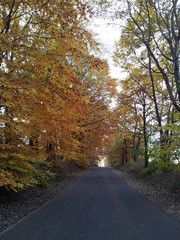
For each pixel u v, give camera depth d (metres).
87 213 8.79
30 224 7.16
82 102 8.66
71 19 8.00
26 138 9.27
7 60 7.59
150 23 16.03
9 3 8.09
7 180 7.52
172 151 11.70
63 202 11.24
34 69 7.93
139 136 30.52
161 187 16.08
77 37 8.30
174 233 6.26
